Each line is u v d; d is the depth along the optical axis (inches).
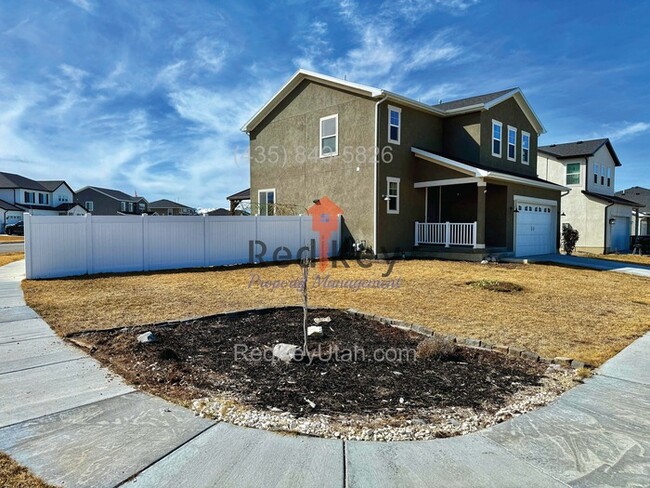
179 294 327.3
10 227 1537.9
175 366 163.2
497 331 225.3
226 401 134.0
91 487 88.9
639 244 918.4
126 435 111.7
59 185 2094.0
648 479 95.4
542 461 102.8
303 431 115.6
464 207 669.9
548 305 303.0
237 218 544.4
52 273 414.0
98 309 266.4
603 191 1014.4
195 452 103.7
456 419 125.3
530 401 139.6
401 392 144.6
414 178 641.6
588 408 134.8
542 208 726.5
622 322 254.8
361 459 102.2
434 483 92.7
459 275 446.3
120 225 456.1
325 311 265.9
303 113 683.4
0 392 139.2
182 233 500.4
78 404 130.6
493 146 681.6
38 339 199.3
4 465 96.6
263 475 94.6
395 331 222.7
